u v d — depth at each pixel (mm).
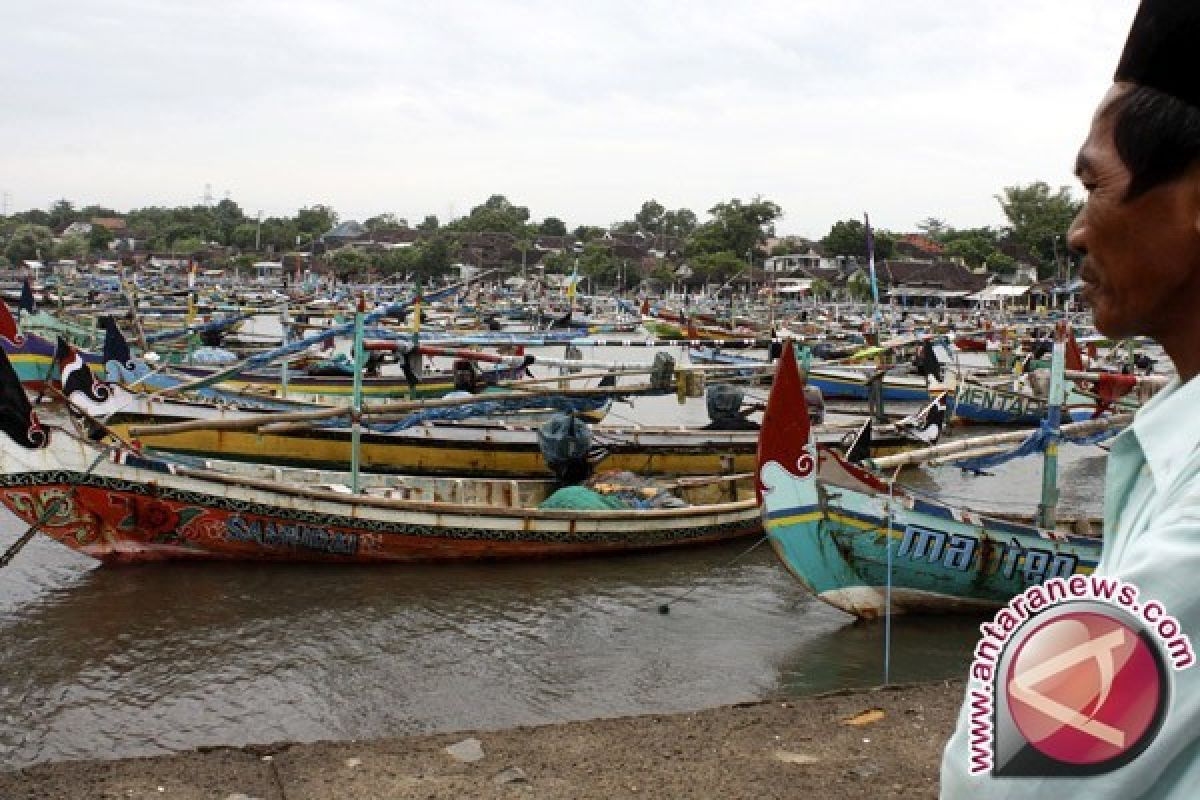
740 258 112312
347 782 6258
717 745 6953
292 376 28172
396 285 94312
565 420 16719
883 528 11891
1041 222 104875
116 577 13164
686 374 16062
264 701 9703
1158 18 1448
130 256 126375
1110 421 13172
